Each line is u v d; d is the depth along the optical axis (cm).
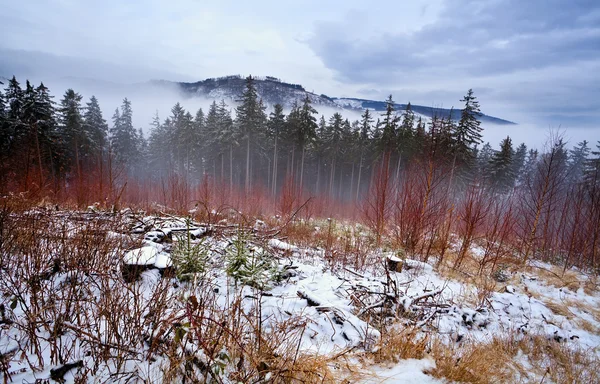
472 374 295
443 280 674
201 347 223
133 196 1675
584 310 599
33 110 1848
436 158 875
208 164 3456
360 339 328
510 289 634
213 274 421
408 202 859
